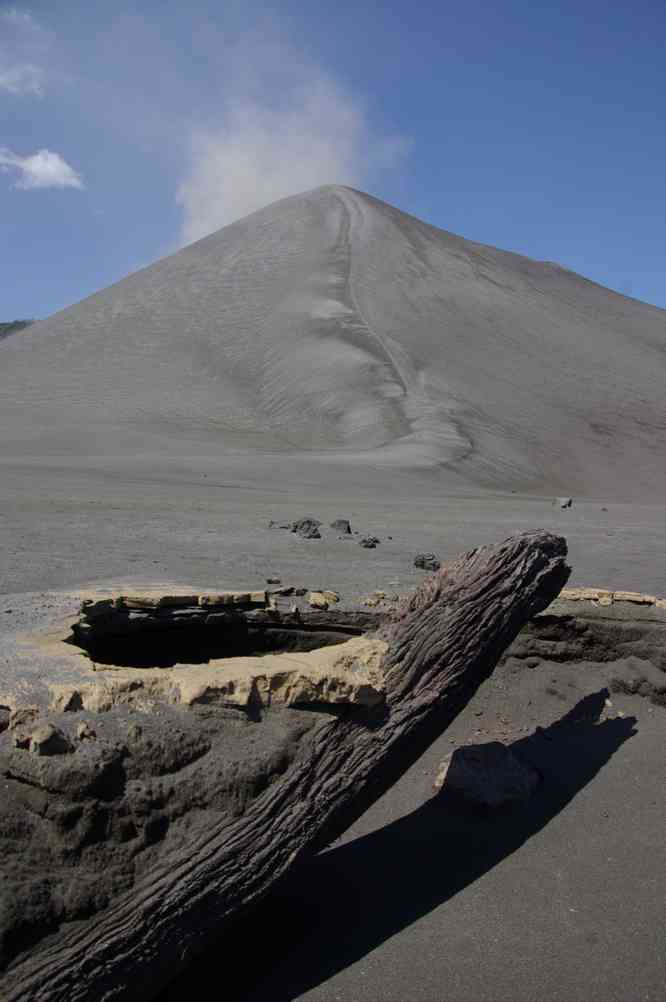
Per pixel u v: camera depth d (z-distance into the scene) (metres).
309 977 4.07
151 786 3.76
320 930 4.46
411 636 4.91
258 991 3.97
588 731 7.16
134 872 3.63
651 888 4.87
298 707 4.30
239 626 6.54
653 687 7.73
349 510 25.28
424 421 60.00
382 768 4.54
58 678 4.03
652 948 4.34
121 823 3.65
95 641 5.78
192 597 6.25
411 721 4.68
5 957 3.27
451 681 4.89
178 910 3.65
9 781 3.55
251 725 4.14
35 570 10.80
